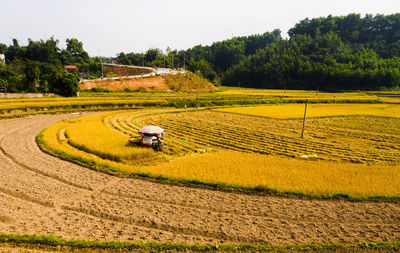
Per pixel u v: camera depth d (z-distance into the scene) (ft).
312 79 622.54
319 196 58.75
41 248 38.70
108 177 66.28
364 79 547.08
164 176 66.69
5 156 79.30
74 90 256.11
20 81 263.29
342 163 88.22
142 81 380.17
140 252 38.93
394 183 67.21
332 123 175.73
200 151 99.19
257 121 178.40
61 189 57.98
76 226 44.78
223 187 62.28
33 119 150.41
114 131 117.19
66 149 86.12
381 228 47.55
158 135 95.14
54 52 583.58
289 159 89.61
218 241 42.57
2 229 42.42
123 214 49.08
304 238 43.93
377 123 178.09
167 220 47.73
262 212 51.83
